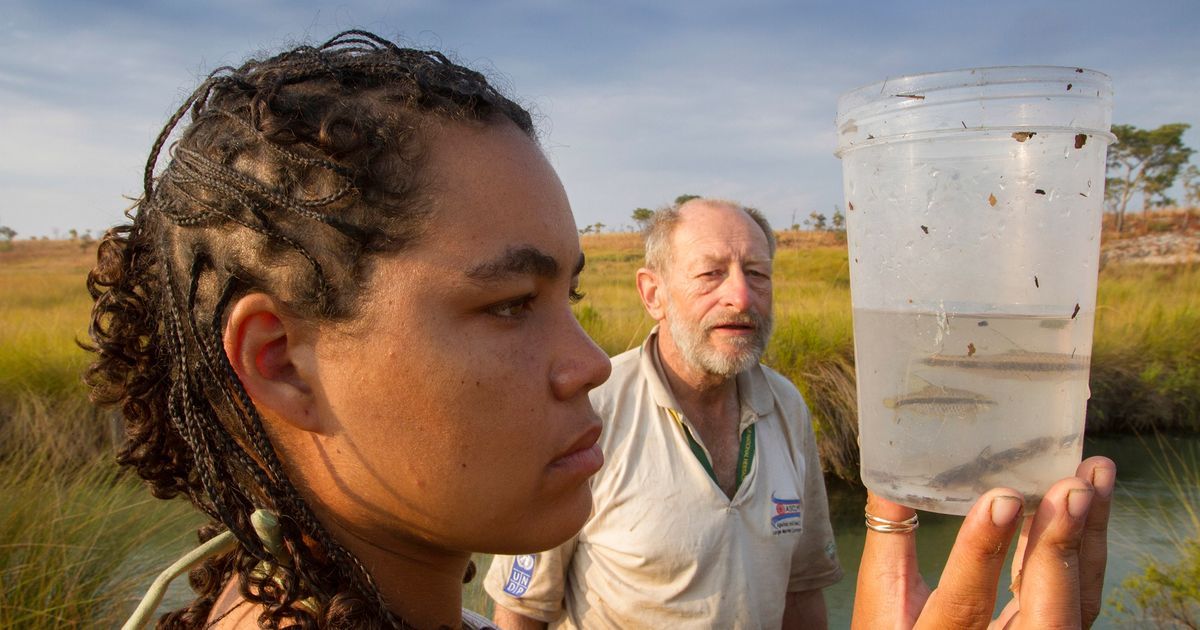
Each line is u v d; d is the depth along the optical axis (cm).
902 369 87
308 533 71
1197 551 459
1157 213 3759
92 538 411
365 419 67
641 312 1123
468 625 93
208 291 69
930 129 83
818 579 278
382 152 66
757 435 259
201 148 70
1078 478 84
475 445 68
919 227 85
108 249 81
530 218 71
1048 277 82
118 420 639
